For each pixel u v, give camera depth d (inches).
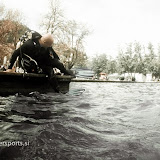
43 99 153.1
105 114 103.1
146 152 53.6
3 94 166.1
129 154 52.2
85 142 59.7
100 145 57.7
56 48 1233.4
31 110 104.0
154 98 192.9
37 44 186.9
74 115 96.3
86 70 1809.8
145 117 97.0
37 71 197.8
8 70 189.9
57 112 102.1
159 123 84.7
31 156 48.9
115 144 58.7
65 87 225.0
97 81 967.0
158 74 2667.3
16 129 68.5
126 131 72.3
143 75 2519.7
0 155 48.6
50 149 53.4
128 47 2400.3
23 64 192.9
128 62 2359.7
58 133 66.1
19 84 178.1
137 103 149.4
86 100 160.4
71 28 1231.5
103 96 203.2
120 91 313.3
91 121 85.4
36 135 63.1
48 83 205.0
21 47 184.9
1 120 79.8
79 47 1317.7
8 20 1093.1
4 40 1111.0
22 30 1182.9
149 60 2588.6
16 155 49.0
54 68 215.9
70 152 52.3
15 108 107.5
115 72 2694.4
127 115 101.8
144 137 65.4
